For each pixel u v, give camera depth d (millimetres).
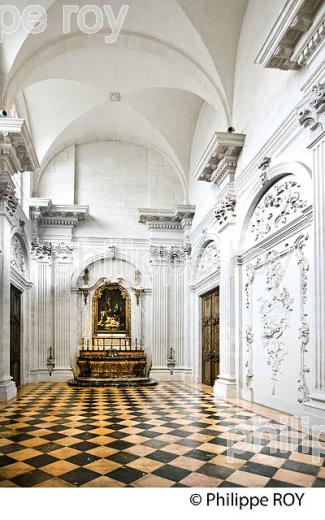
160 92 14711
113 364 15375
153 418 8148
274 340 8969
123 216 17469
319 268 6812
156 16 10820
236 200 11328
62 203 16844
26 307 15406
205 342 15078
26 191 15312
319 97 6695
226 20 10797
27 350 15289
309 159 7605
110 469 4980
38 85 14016
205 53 11172
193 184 16547
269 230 9406
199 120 15711
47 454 5629
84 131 16953
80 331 16672
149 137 17109
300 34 7133
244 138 10828
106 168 17609
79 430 7109
